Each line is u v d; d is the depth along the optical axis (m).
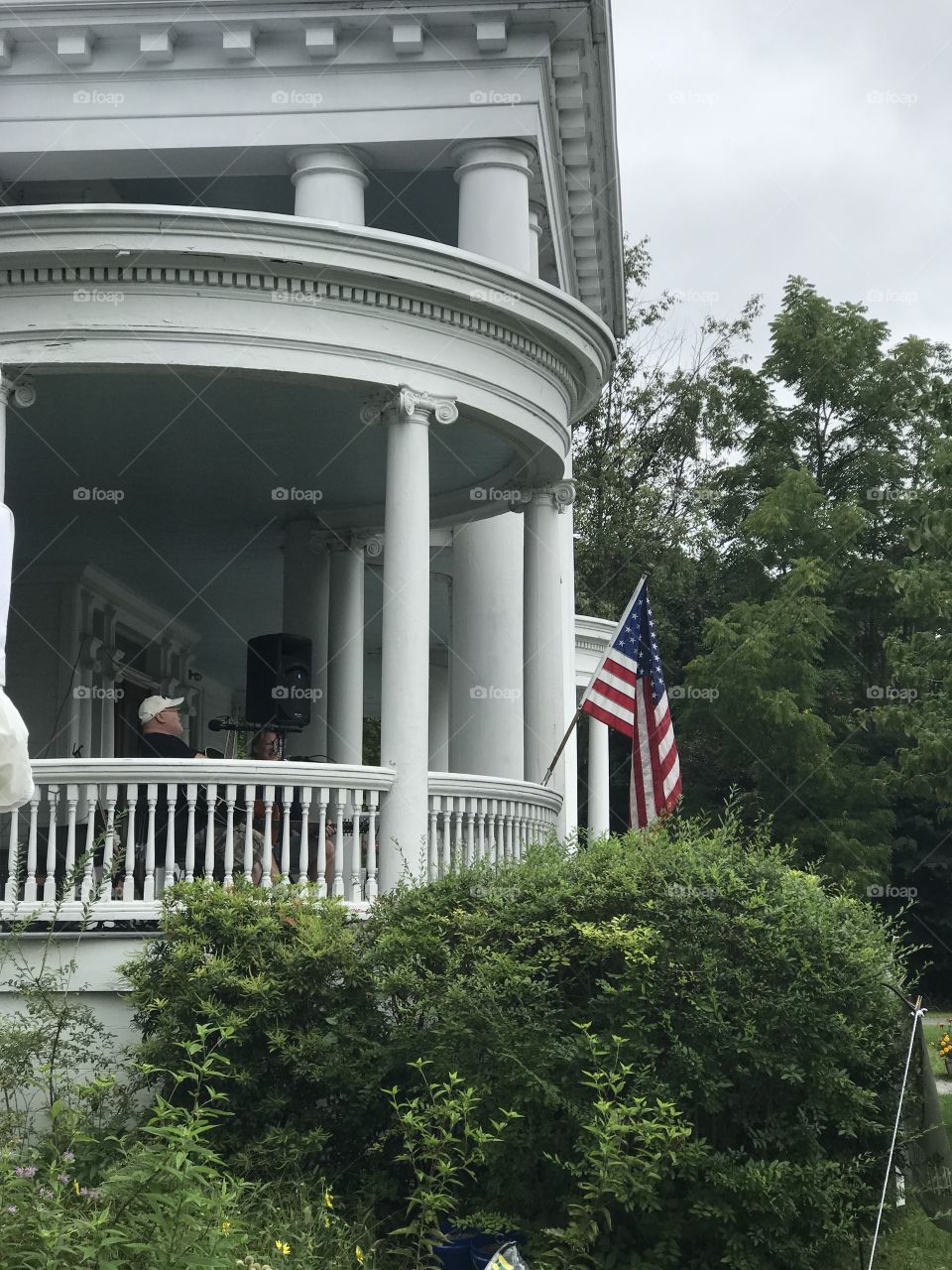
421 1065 6.21
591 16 12.38
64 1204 4.98
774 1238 6.07
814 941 6.39
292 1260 5.39
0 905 7.62
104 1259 4.15
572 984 6.50
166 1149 4.82
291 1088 6.80
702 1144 6.00
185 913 7.11
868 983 6.48
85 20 12.32
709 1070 6.10
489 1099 6.15
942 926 27.30
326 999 6.90
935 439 15.65
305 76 12.60
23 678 14.42
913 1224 7.50
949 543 15.66
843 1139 6.63
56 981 7.48
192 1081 6.65
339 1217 6.08
